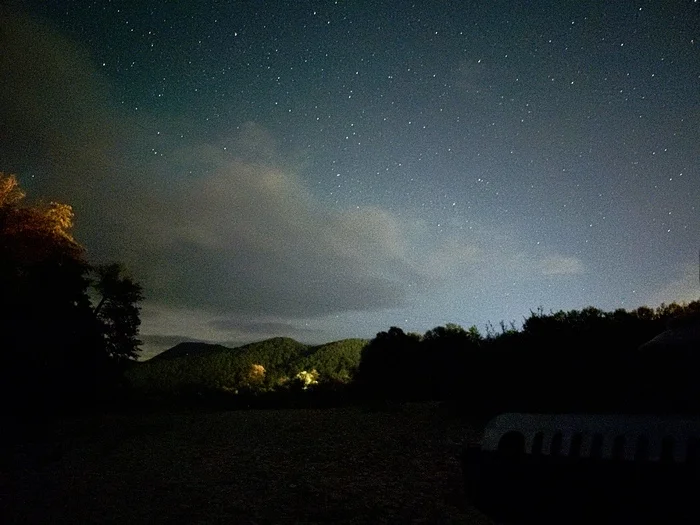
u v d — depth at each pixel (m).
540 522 1.33
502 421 1.48
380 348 14.85
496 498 1.42
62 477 6.48
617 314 8.11
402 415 9.98
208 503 5.07
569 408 4.83
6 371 11.20
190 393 18.42
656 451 1.16
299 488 5.50
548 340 7.41
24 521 4.71
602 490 1.22
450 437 7.66
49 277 13.42
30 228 16.22
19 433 9.76
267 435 9.30
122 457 7.78
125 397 16.42
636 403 1.42
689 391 1.33
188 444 8.76
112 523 4.57
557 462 1.30
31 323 12.00
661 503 1.13
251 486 5.70
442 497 4.85
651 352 1.46
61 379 12.66
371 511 4.58
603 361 5.14
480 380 8.67
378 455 6.98
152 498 5.35
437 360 13.24
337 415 11.12
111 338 15.66
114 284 15.90
